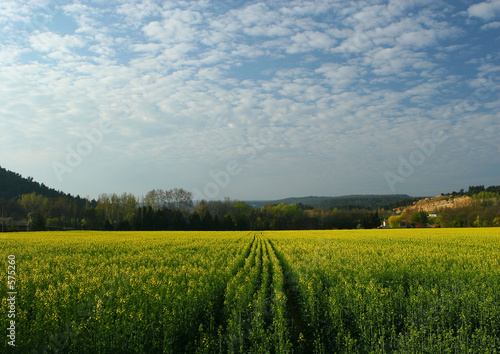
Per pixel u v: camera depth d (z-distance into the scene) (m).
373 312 9.39
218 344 8.33
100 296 10.48
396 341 8.07
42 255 24.88
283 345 7.77
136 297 10.59
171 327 8.40
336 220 102.19
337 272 15.27
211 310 10.71
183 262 20.44
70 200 102.50
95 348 7.75
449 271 15.03
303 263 18.12
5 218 83.44
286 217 100.44
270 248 31.27
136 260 21.59
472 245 31.00
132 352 7.75
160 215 82.69
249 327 9.75
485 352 7.12
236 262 20.09
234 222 90.62
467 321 9.22
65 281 13.48
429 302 10.22
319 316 10.38
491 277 13.35
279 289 13.10
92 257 23.81
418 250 25.53
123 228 80.50
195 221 84.31
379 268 15.84
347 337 7.94
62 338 7.98
